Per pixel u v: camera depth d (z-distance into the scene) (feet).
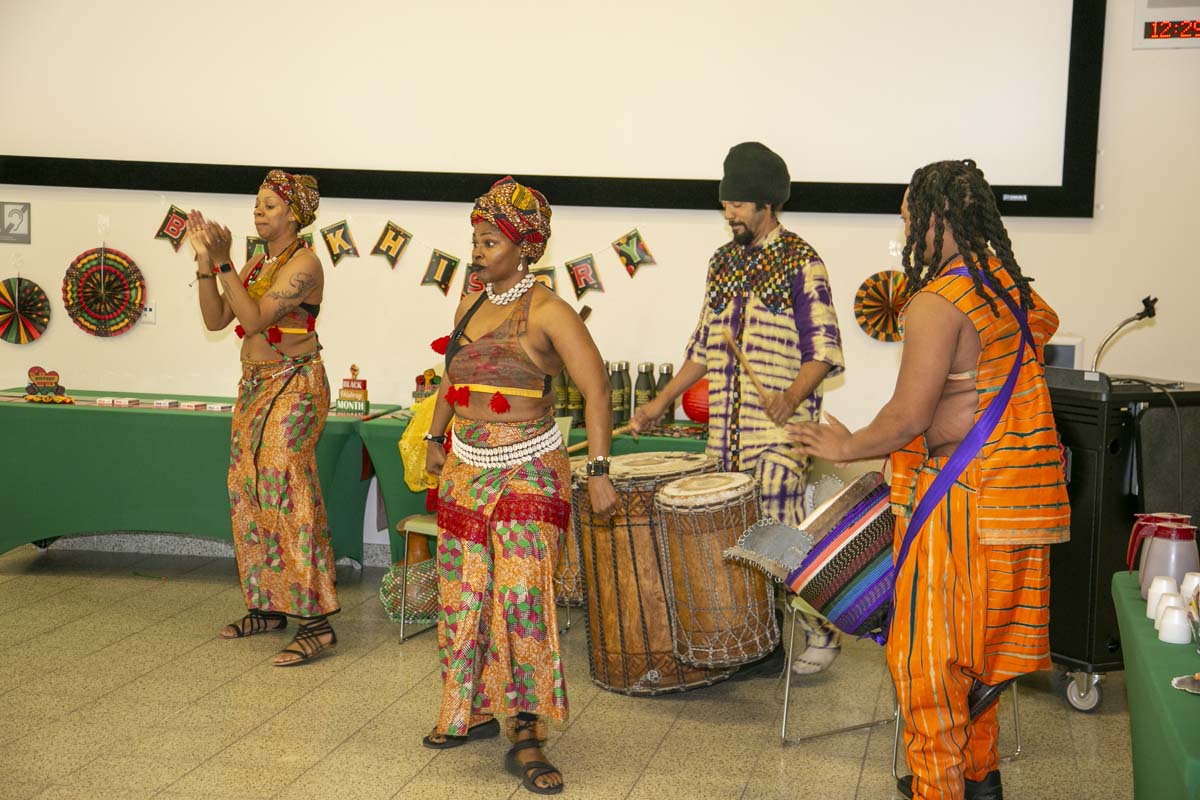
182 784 10.09
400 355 17.85
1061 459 8.35
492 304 10.36
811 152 16.20
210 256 13.07
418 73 17.31
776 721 11.95
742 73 16.33
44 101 18.34
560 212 17.10
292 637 14.42
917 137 15.87
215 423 16.10
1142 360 15.60
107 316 18.42
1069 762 10.89
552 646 10.21
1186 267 15.39
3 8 18.24
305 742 11.12
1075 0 15.16
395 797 9.96
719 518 11.73
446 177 17.25
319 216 17.84
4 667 13.08
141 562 18.13
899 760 10.91
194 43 17.88
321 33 17.53
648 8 16.53
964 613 8.24
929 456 8.50
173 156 18.11
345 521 17.22
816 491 11.00
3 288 18.58
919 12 15.72
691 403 15.66
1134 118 15.35
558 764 10.77
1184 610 7.56
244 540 13.96
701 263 16.75
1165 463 11.96
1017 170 15.62
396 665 13.48
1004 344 8.13
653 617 12.46
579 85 16.85
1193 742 5.55
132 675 12.90
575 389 15.99
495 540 10.19
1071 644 12.23
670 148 16.66
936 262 8.48
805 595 9.30
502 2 16.98
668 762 10.85
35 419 16.51
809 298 12.43
